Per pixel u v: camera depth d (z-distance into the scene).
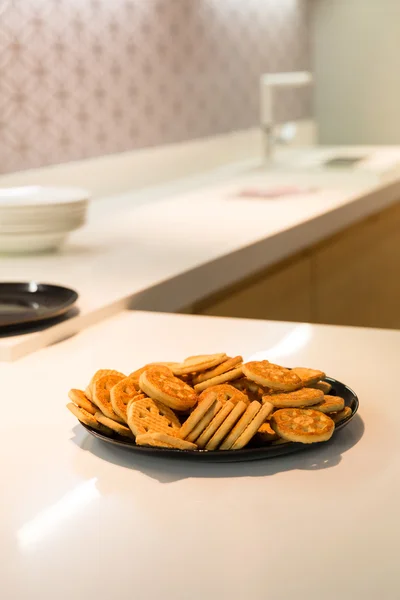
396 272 3.16
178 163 3.13
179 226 2.21
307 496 0.85
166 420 0.95
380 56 4.00
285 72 3.88
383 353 1.24
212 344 1.32
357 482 0.88
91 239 2.08
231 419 0.92
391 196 2.95
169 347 1.32
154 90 2.95
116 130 2.77
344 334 1.34
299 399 0.95
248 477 0.89
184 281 1.70
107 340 1.37
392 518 0.81
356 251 2.75
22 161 2.37
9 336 1.32
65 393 1.14
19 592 0.72
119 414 0.95
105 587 0.73
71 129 2.55
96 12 2.61
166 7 2.97
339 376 1.15
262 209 2.43
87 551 0.78
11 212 1.81
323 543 0.77
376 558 0.75
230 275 1.88
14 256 1.91
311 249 2.40
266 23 3.67
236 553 0.77
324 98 4.17
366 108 4.09
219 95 3.36
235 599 0.71
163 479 0.90
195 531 0.80
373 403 1.06
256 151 3.69
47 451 0.97
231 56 3.41
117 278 1.66
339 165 3.23
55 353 1.31
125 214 2.43
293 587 0.72
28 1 2.33
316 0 4.08
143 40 2.86
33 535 0.81
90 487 0.89
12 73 2.30
